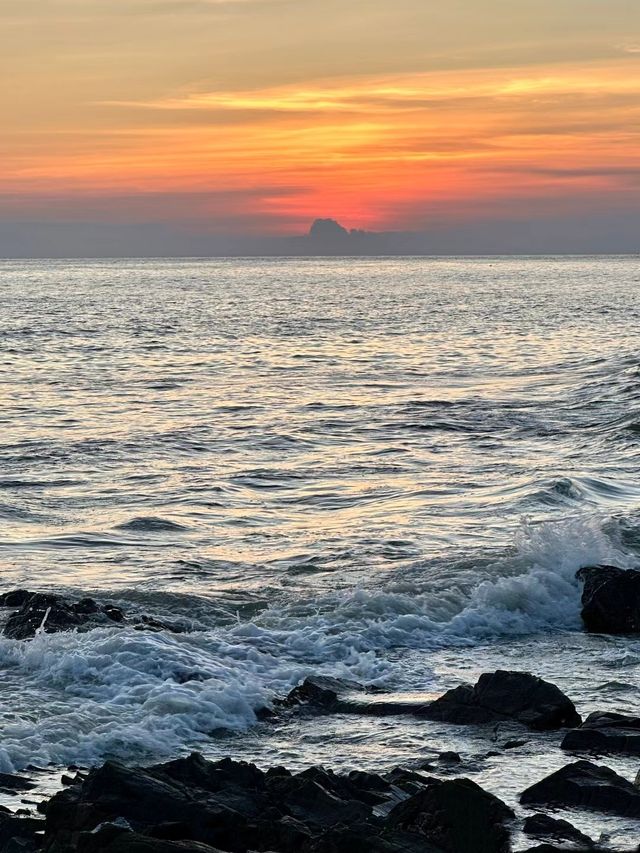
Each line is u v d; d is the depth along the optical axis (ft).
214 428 116.16
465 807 28.48
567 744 35.65
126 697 39.50
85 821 27.84
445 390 147.64
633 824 29.37
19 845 27.30
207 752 36.06
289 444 106.73
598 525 63.98
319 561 62.28
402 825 28.55
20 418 123.54
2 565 62.39
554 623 52.03
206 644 45.52
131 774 29.50
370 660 45.68
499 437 108.99
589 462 94.22
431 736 37.14
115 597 53.31
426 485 85.51
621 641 49.62
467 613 51.52
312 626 49.19
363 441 108.27
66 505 79.61
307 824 28.81
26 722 36.94
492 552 60.70
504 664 46.09
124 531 71.36
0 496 82.38
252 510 77.92
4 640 43.78
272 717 39.27
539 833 28.35
